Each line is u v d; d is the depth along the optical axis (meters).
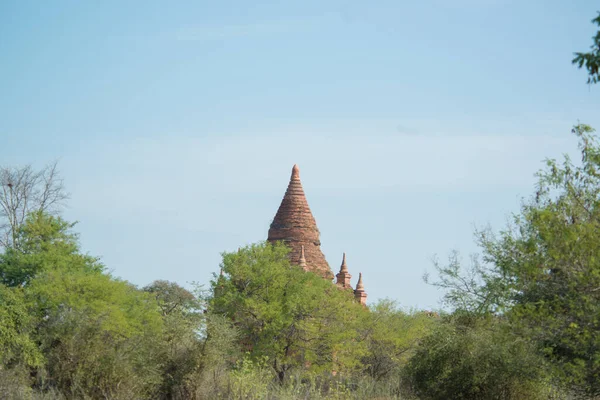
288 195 88.94
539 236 28.83
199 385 46.84
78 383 41.28
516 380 41.16
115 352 43.56
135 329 48.12
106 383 42.25
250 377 49.25
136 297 54.28
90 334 43.47
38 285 48.84
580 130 28.12
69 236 61.81
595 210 27.05
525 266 27.69
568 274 27.19
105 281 50.41
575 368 28.19
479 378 41.34
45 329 44.69
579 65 20.67
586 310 26.61
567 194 28.19
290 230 87.25
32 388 43.94
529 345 36.44
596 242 26.11
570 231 25.89
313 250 87.31
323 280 70.81
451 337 42.72
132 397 42.44
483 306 38.59
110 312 46.06
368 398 55.81
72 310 45.91
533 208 29.91
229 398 46.19
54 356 43.47
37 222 61.34
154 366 45.31
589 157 27.78
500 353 39.34
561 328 28.41
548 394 42.34
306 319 65.88
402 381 57.19
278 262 69.88
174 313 50.25
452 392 43.06
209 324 49.41
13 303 46.69
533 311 27.78
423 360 44.72
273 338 65.19
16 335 44.06
